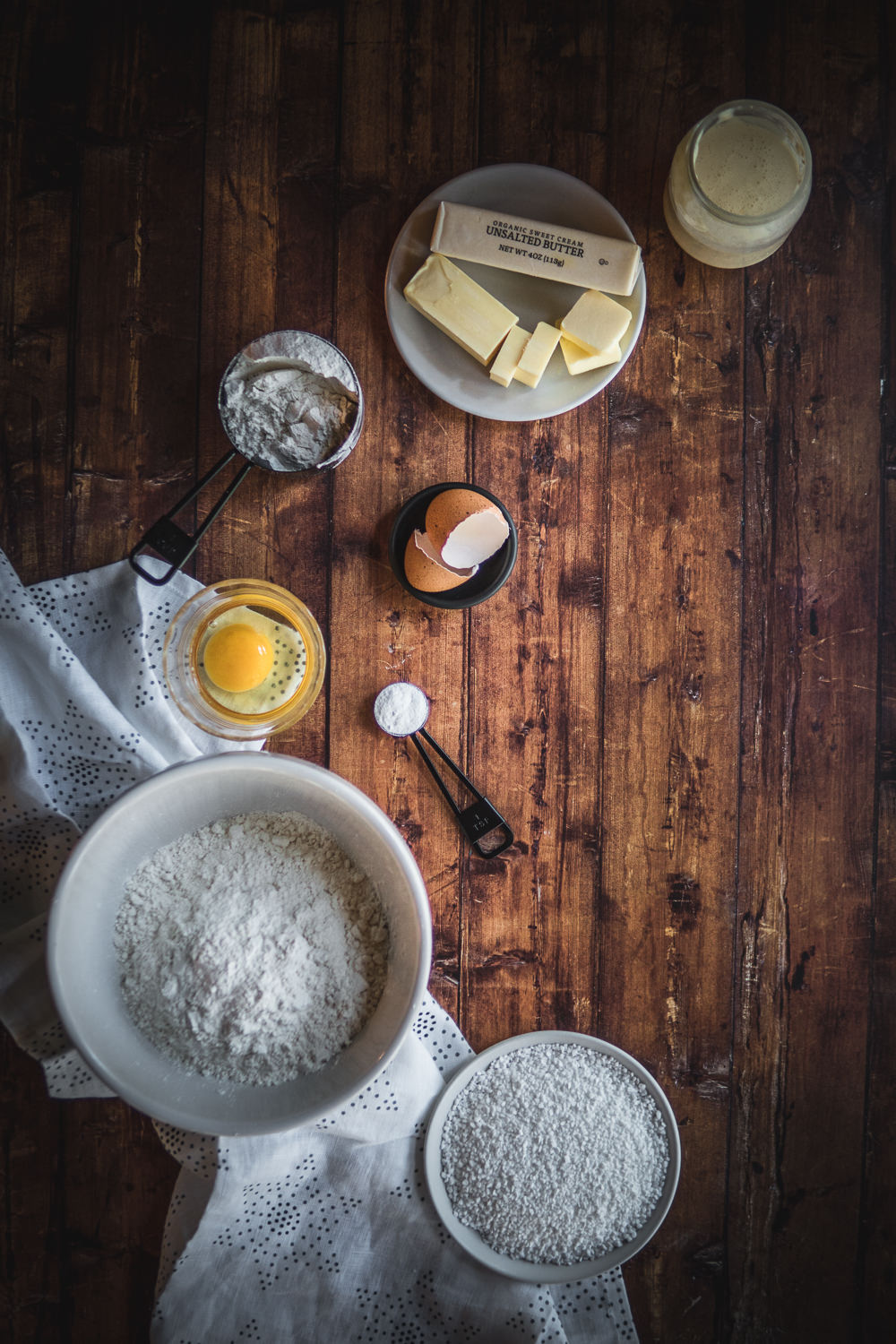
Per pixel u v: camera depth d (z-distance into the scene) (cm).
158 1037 63
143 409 69
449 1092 67
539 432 70
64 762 68
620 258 66
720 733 70
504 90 69
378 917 65
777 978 70
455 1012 69
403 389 69
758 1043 70
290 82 69
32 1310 68
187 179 69
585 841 70
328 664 69
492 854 68
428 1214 67
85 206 69
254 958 62
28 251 69
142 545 67
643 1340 69
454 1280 67
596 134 69
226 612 67
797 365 70
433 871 69
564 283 67
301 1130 67
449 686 69
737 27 69
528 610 70
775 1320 69
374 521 69
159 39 69
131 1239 68
